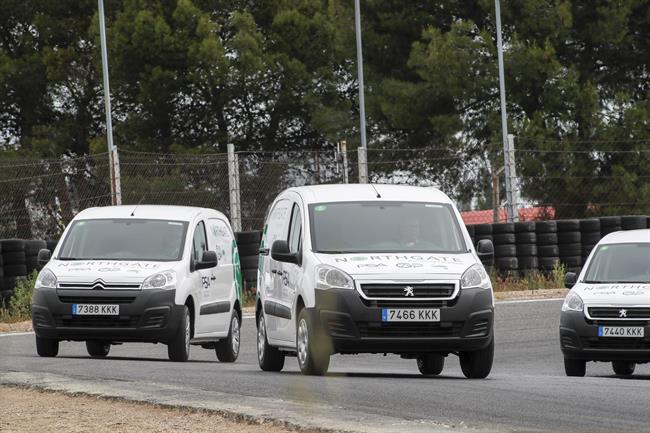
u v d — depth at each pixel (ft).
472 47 412.98
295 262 120.88
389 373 132.26
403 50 456.86
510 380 112.16
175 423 81.10
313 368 115.65
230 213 246.27
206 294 153.58
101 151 474.90
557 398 92.38
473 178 366.02
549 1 418.92
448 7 446.60
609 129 392.68
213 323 155.43
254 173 300.61
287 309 122.11
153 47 470.80
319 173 280.31
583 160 385.91
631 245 152.15
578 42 434.30
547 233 263.90
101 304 142.41
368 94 447.01
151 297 143.13
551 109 400.88
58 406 92.07
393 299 114.21
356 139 441.27
